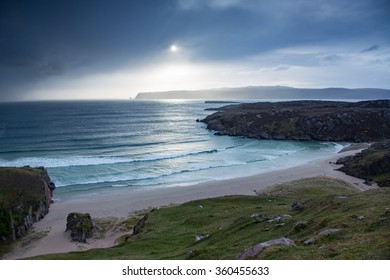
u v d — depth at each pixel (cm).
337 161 10188
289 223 2825
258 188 7781
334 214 2612
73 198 7288
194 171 9706
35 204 6084
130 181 8681
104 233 5431
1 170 6656
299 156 11838
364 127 15975
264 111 19888
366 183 7912
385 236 1766
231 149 13375
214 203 5594
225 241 2825
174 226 4400
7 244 5031
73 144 14700
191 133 18612
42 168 7925
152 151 13075
